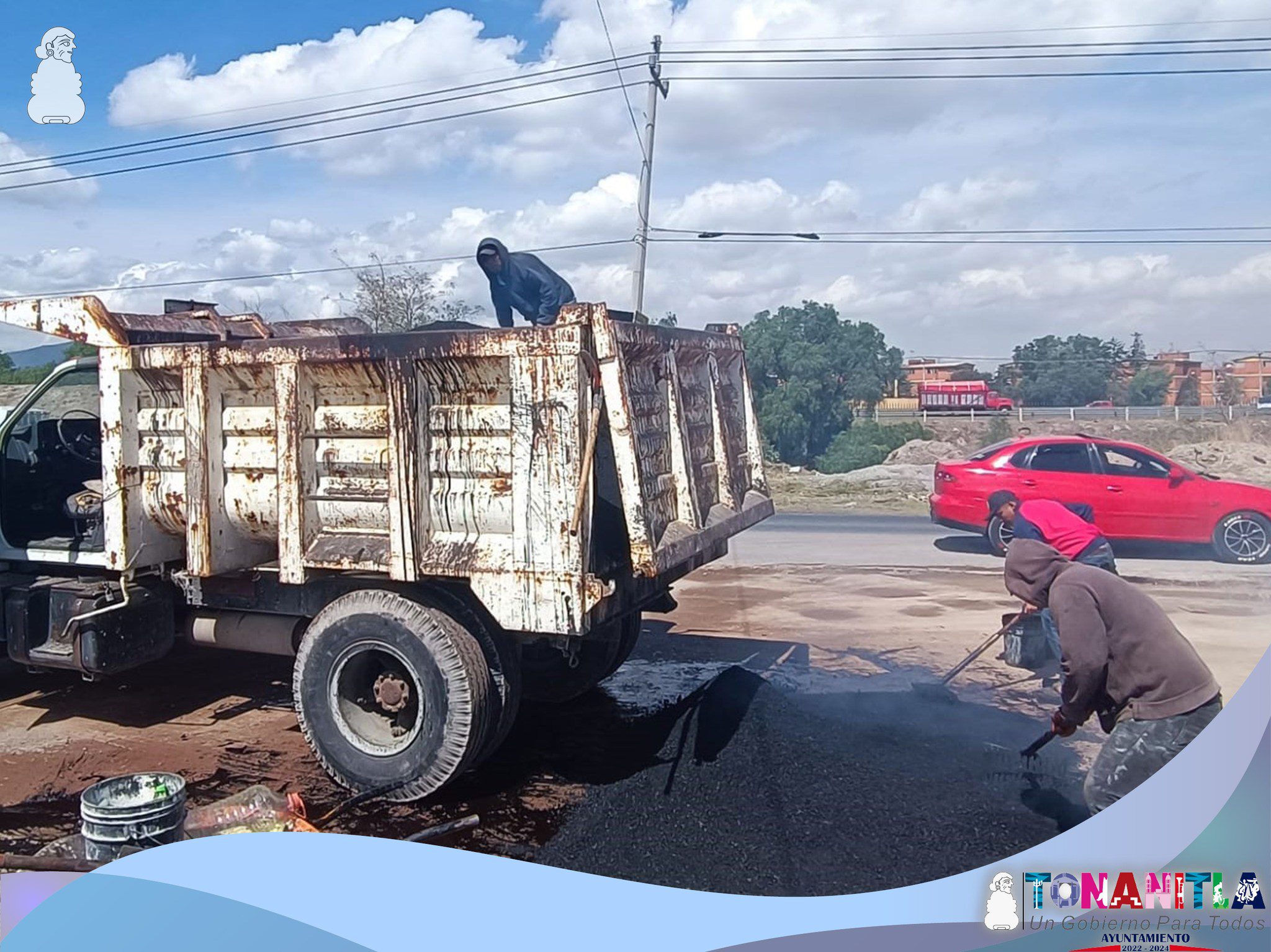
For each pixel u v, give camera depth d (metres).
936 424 44.50
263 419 5.26
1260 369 59.94
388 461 4.91
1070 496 12.82
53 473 6.73
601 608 4.78
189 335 6.10
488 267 6.81
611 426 4.58
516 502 4.64
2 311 5.64
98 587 5.75
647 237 25.00
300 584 5.18
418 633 4.82
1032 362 60.66
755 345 41.94
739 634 8.47
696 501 5.54
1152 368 59.81
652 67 24.64
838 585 10.99
